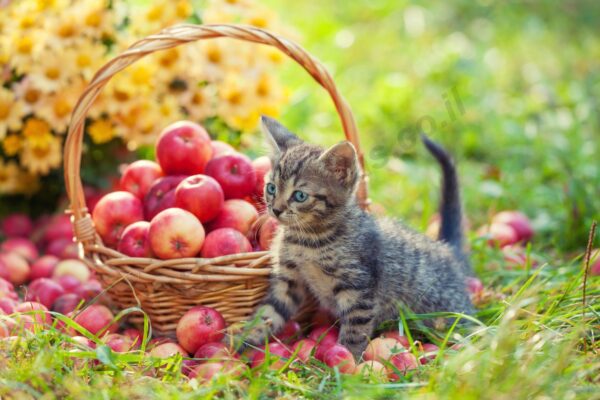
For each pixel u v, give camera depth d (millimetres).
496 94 2299
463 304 1496
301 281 1456
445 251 1526
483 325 1358
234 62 1674
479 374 1253
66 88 1610
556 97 2252
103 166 1690
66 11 1617
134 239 1415
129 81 1613
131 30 1672
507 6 3074
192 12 1715
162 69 1647
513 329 1316
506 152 2008
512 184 1877
